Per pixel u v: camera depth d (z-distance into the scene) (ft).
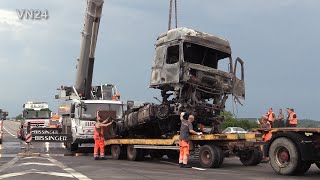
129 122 56.03
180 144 44.68
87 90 71.20
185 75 46.06
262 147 41.16
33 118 104.06
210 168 43.55
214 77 47.55
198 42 47.39
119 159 56.29
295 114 61.00
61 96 75.51
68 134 64.59
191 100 46.96
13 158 53.52
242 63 50.62
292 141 36.73
